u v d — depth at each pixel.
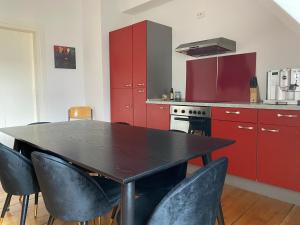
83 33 4.55
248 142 2.56
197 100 3.61
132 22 4.52
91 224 1.97
